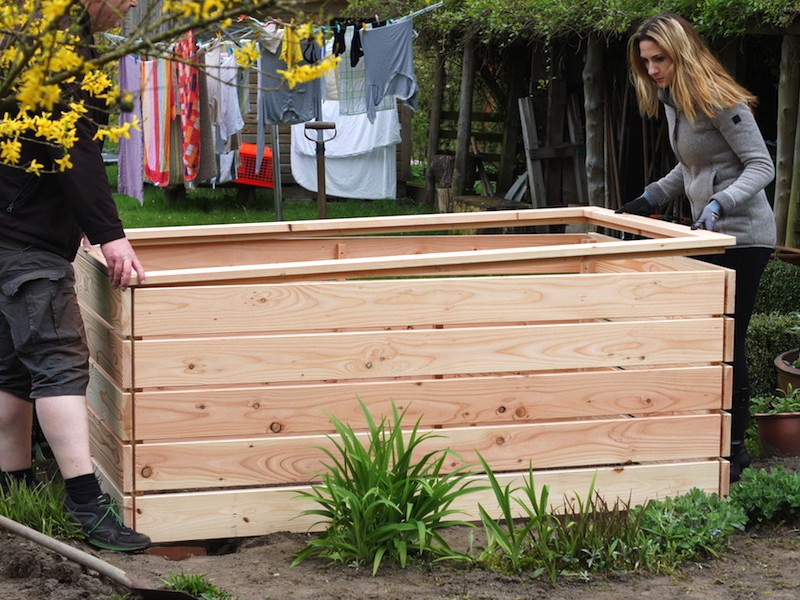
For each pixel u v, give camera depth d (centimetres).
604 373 366
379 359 348
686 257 411
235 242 423
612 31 866
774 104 973
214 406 338
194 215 1364
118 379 337
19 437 362
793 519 366
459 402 356
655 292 367
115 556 327
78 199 321
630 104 1056
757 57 963
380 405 351
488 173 1396
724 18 730
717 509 356
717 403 376
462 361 354
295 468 346
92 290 371
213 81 1125
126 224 1248
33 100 180
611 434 369
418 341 350
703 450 377
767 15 702
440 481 336
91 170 321
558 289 359
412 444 333
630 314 366
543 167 1188
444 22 1083
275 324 338
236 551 346
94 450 377
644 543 328
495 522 343
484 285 353
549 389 362
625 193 1062
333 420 334
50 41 178
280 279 347
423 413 354
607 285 362
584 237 470
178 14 183
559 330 360
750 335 534
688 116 404
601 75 1002
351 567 321
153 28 185
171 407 335
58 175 320
